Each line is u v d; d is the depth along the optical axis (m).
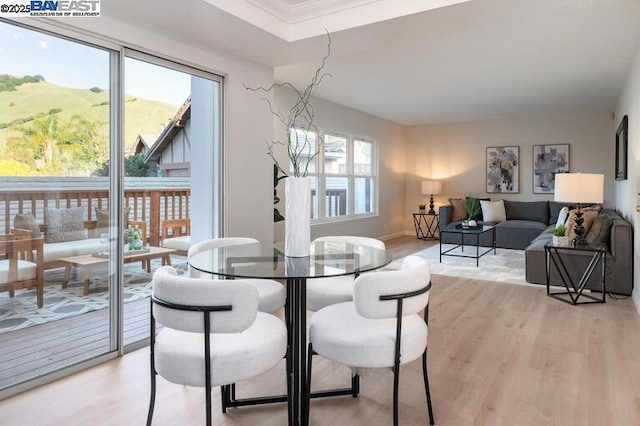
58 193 2.41
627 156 4.63
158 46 2.90
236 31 3.02
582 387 2.23
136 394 2.19
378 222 8.02
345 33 3.07
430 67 4.63
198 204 3.34
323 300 2.33
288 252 2.08
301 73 4.87
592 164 7.23
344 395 2.17
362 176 7.57
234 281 1.48
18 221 2.25
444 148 8.55
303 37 3.18
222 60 3.42
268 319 1.90
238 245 2.49
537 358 2.61
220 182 3.50
